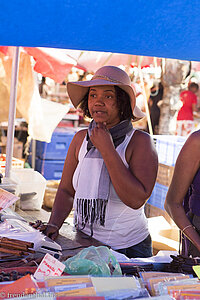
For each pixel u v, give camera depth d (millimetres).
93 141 1913
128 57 4137
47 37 1128
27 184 2977
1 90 3855
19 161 4020
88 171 1951
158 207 3889
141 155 1950
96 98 1977
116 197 1945
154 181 1956
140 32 1117
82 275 1126
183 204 2023
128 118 2037
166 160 3811
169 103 6801
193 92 7723
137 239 2004
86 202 1911
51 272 1172
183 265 1376
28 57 3773
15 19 978
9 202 1874
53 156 6254
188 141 1941
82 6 920
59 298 989
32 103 3836
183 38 1180
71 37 1133
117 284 1078
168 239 3189
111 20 1014
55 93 6883
